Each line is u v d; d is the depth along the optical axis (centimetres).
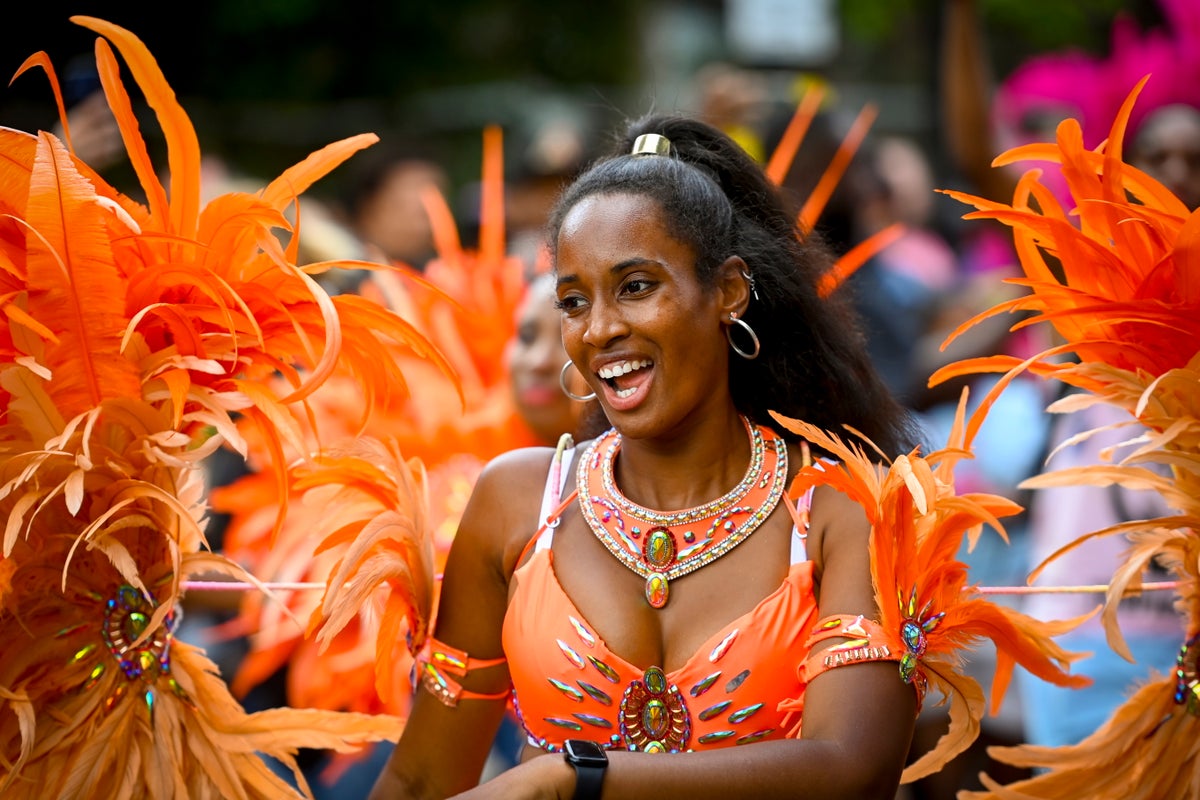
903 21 1262
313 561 415
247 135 1017
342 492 282
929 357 559
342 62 1079
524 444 424
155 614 246
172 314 248
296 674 418
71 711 257
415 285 453
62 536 252
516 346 400
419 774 272
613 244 249
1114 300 270
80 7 914
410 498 277
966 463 505
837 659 239
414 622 275
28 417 243
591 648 251
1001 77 1216
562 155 588
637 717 248
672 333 249
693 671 247
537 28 1138
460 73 1098
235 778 267
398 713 385
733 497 258
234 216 248
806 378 277
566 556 262
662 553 255
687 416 259
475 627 273
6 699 254
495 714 276
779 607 249
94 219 239
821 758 229
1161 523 257
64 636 257
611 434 274
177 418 246
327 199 983
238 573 264
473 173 999
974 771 493
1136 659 387
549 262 280
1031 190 280
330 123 1040
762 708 245
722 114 593
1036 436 475
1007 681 277
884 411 289
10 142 239
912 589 244
